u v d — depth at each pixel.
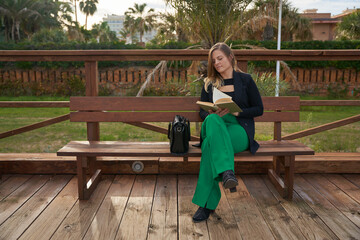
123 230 2.19
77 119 2.97
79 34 42.84
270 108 2.91
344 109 10.78
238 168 3.29
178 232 2.17
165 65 6.34
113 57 3.04
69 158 3.31
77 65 16.16
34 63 16.16
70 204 2.60
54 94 15.72
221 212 2.49
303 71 15.45
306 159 3.30
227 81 2.54
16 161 3.26
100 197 2.75
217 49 2.45
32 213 2.44
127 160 3.25
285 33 22.08
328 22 28.09
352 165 3.29
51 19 37.53
